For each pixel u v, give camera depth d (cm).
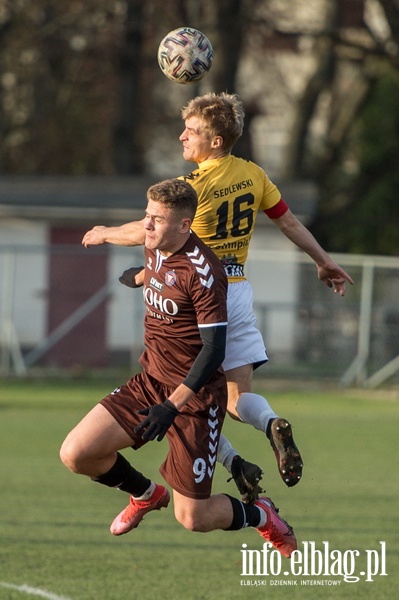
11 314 7531
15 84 10631
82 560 2680
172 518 3362
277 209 2364
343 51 10238
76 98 10969
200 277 2066
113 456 2234
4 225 8588
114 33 10100
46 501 3497
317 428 5572
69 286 8244
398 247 11056
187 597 2339
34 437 4988
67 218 8569
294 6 11012
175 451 2150
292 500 3600
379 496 3684
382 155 11256
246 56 11775
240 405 2261
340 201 11425
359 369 7531
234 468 2234
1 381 7394
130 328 8175
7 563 2619
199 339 2123
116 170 10212
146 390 2173
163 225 2052
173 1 9581
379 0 9231
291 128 11338
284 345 8106
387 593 2444
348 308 7619
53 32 10206
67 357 8094
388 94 11262
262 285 8431
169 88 11056
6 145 10988
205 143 2275
